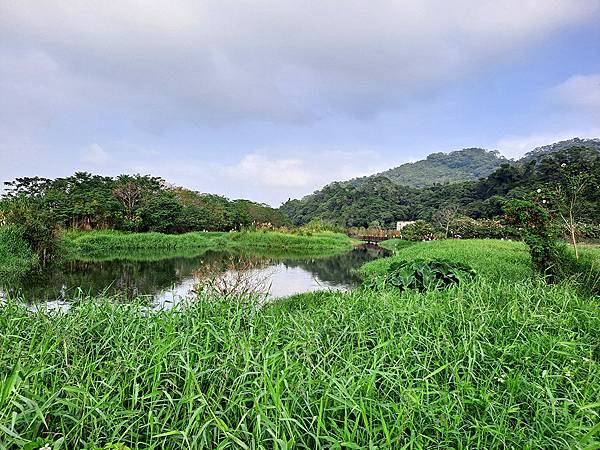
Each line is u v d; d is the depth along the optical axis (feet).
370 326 11.37
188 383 7.10
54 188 104.17
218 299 12.93
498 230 95.25
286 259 63.72
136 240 83.61
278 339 9.79
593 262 22.74
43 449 5.08
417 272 19.99
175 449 6.23
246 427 6.29
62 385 7.18
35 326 10.02
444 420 6.68
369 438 6.29
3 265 39.73
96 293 29.32
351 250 91.35
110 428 6.20
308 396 6.98
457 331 11.16
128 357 8.20
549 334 11.34
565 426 6.98
